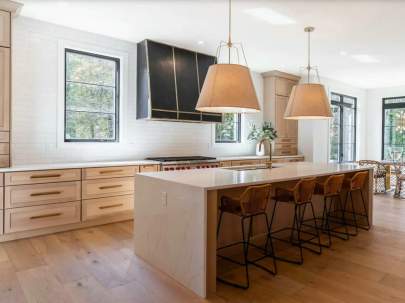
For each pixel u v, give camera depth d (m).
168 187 2.69
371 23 3.99
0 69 3.52
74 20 4.07
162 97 4.81
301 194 3.10
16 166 3.76
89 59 4.65
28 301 2.23
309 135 7.21
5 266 2.83
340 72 6.86
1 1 3.42
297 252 3.29
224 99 2.68
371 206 4.32
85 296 2.31
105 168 4.15
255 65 6.29
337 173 3.67
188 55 5.24
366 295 2.36
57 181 3.76
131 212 4.45
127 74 4.93
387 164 6.68
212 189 2.37
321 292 2.41
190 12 3.75
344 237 3.81
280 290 2.44
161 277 2.64
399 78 7.49
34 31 4.07
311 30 4.27
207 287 2.37
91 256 3.09
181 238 2.54
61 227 3.86
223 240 3.10
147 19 3.99
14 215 3.48
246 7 3.55
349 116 8.58
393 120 8.56
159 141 5.36
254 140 7.05
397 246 3.48
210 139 6.17
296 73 7.06
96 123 4.74
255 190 2.60
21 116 4.02
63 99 4.34
